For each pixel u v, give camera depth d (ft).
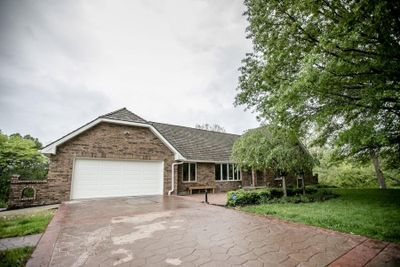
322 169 87.15
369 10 10.87
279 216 23.67
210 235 16.90
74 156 37.14
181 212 25.58
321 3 13.00
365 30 11.51
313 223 20.45
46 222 21.68
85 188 37.52
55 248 14.14
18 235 17.67
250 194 33.40
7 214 27.25
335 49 12.17
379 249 13.79
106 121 40.91
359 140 14.32
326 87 13.42
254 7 19.75
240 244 14.93
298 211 26.53
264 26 18.62
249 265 11.71
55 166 35.45
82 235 16.83
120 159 41.60
